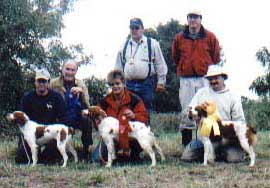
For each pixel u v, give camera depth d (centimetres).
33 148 995
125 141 991
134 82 1104
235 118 1031
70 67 1071
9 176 888
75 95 1066
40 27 2120
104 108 1031
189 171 912
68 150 1058
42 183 835
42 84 1028
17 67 2112
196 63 1088
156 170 923
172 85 2992
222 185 797
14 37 2081
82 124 1077
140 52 1098
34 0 2288
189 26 1095
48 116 1044
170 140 1304
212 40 1098
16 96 2106
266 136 1379
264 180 834
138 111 1020
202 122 981
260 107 2561
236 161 1009
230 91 1043
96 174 877
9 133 1917
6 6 2064
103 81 2238
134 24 1088
